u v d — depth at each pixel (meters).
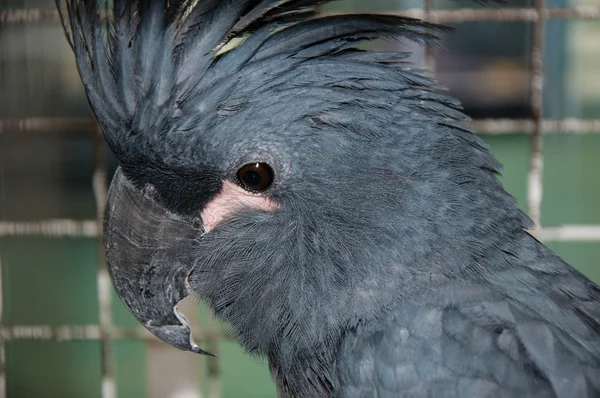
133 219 0.91
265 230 0.90
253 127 0.89
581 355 0.88
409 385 0.88
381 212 0.89
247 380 1.27
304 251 0.90
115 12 0.90
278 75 0.89
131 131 0.90
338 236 0.89
